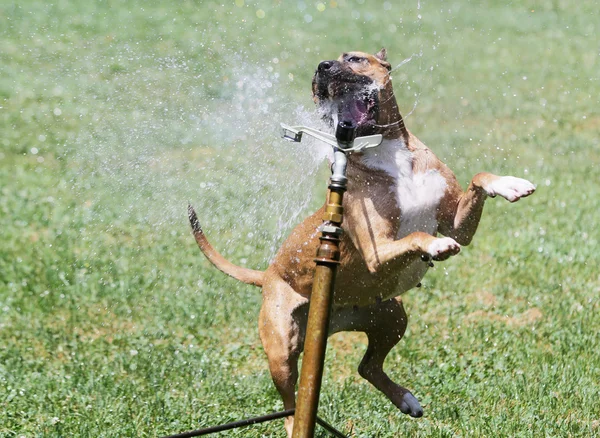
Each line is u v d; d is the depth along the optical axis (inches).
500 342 329.1
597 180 532.4
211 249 283.1
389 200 250.1
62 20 944.9
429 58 834.8
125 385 295.9
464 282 392.8
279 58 809.5
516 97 723.4
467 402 279.3
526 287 383.6
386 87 258.1
